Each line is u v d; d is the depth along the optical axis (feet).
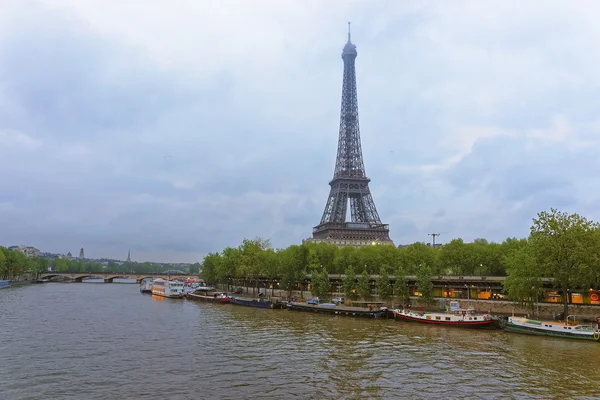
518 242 466.70
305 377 184.55
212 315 401.08
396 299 431.84
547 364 206.59
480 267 476.54
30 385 172.24
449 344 255.50
